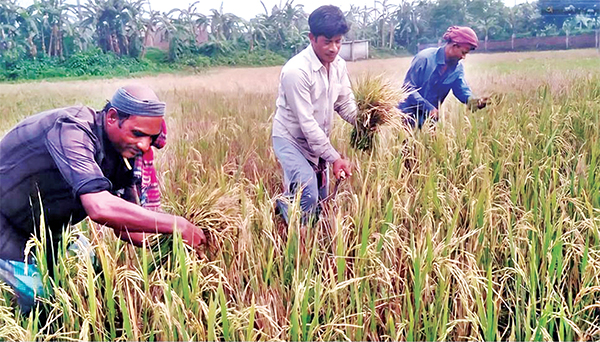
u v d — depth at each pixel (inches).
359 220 112.2
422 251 98.7
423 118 183.0
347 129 183.5
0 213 99.2
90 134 92.7
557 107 214.1
